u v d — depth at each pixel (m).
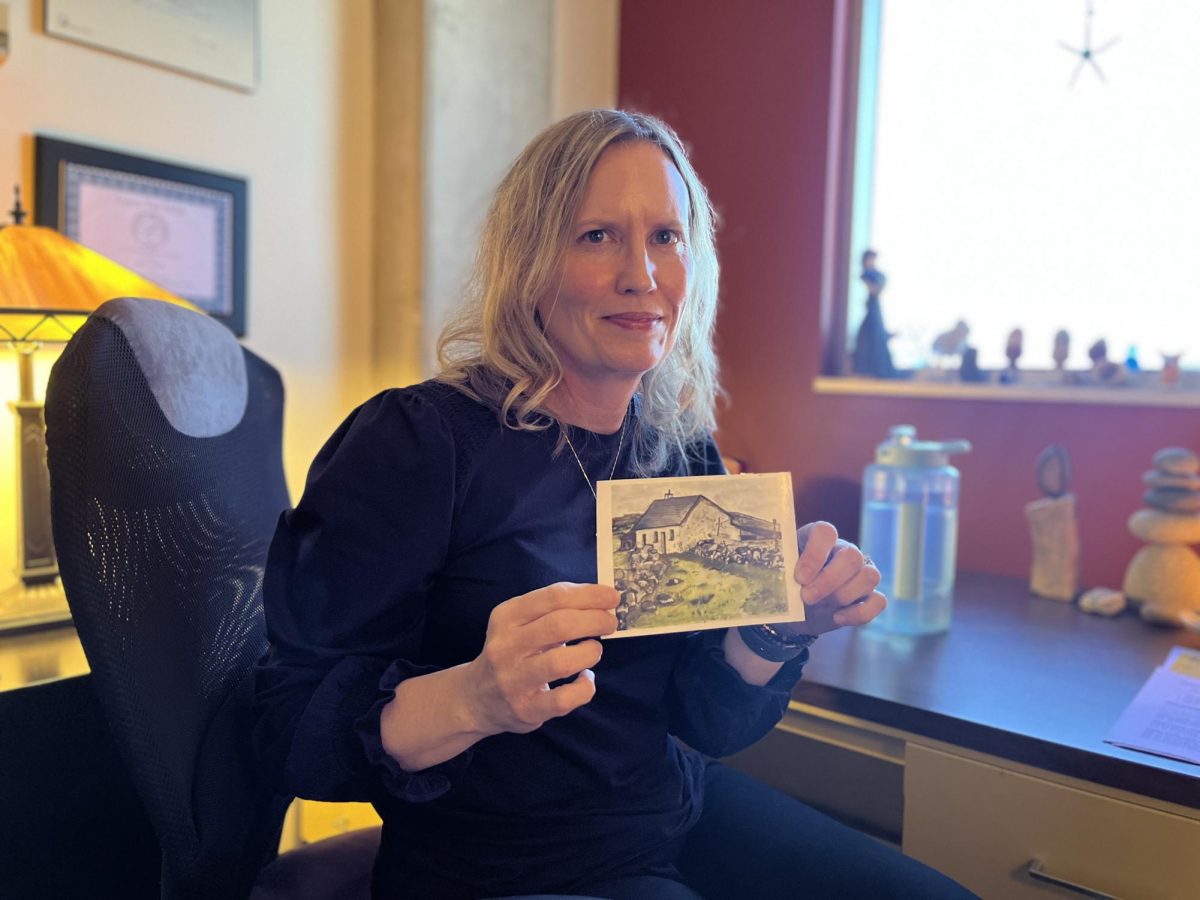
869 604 0.87
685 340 1.04
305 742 0.75
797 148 1.97
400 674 0.77
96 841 1.09
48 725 1.04
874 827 1.25
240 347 1.14
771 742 1.35
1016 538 1.75
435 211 1.87
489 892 0.85
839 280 2.00
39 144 1.37
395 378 1.92
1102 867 0.94
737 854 0.96
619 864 0.88
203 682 0.87
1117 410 1.62
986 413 1.76
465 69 1.90
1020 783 0.99
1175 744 0.94
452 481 0.83
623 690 0.91
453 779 0.77
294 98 1.75
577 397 0.93
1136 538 1.62
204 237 1.60
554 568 0.86
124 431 0.85
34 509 1.29
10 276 1.14
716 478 0.84
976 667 1.21
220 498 0.96
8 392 1.42
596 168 0.86
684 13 2.14
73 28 1.40
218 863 0.87
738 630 0.97
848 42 1.95
